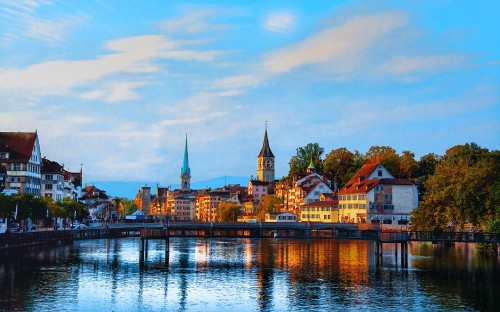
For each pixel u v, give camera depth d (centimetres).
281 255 13038
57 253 12588
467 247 14675
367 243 17350
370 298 7462
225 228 16062
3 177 16675
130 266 10619
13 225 14100
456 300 7306
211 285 8500
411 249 14088
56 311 6669
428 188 14650
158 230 12888
